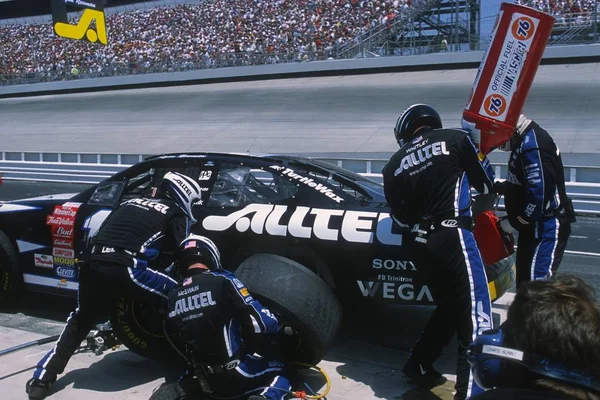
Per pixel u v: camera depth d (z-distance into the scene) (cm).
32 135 2658
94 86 3716
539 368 132
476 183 308
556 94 2173
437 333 340
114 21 4197
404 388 345
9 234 473
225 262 406
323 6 3434
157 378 359
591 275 607
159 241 331
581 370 128
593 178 1010
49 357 332
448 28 3161
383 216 367
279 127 2270
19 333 433
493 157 1204
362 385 349
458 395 293
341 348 411
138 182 450
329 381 332
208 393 309
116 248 321
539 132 328
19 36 4506
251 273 334
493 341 152
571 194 1015
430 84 2617
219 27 3719
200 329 292
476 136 303
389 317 477
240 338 304
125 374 365
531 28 292
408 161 311
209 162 436
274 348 341
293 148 1969
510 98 297
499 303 486
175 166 445
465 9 3131
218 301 293
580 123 1816
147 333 355
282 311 321
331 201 388
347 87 2792
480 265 296
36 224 461
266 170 414
